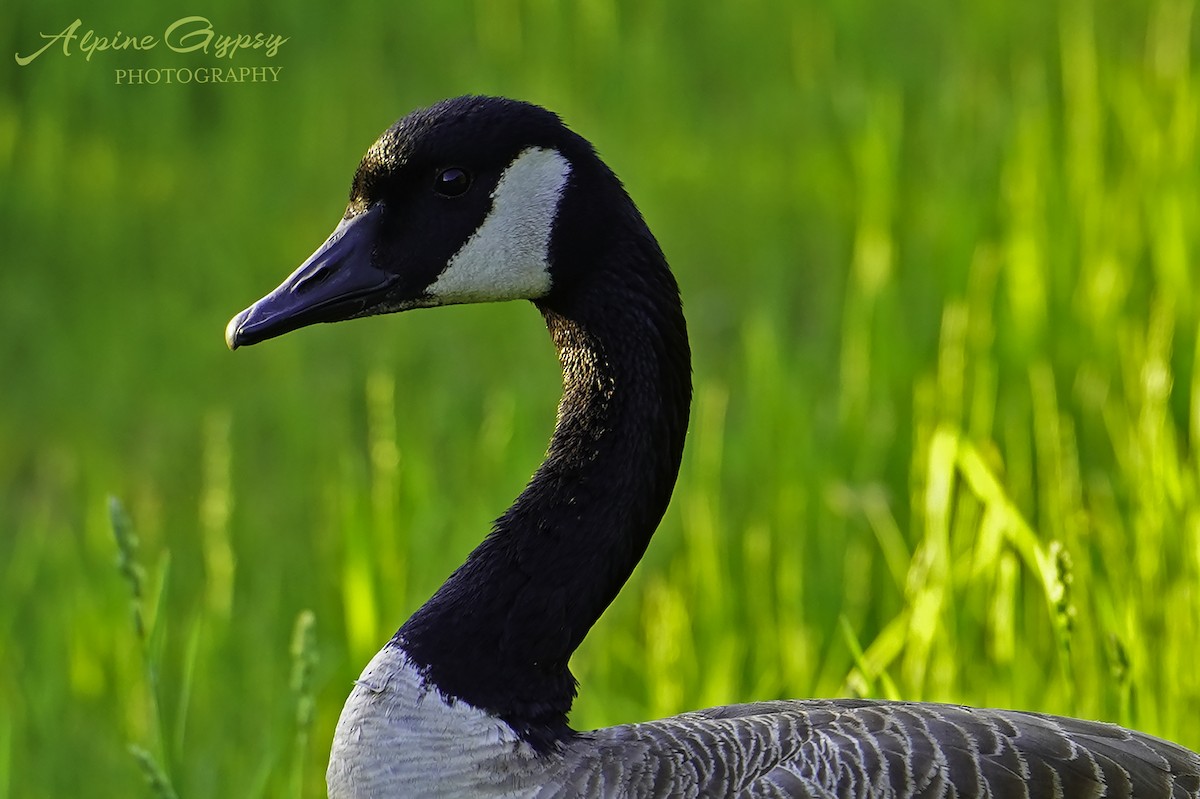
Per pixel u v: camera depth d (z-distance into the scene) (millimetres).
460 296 6492
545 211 6395
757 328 12727
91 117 18047
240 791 9180
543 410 13203
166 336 15016
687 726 6117
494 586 6211
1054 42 17297
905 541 10922
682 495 11391
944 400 10750
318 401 13461
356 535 9547
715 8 20078
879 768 5664
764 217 16344
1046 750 5836
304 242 16156
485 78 18312
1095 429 11062
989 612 9328
